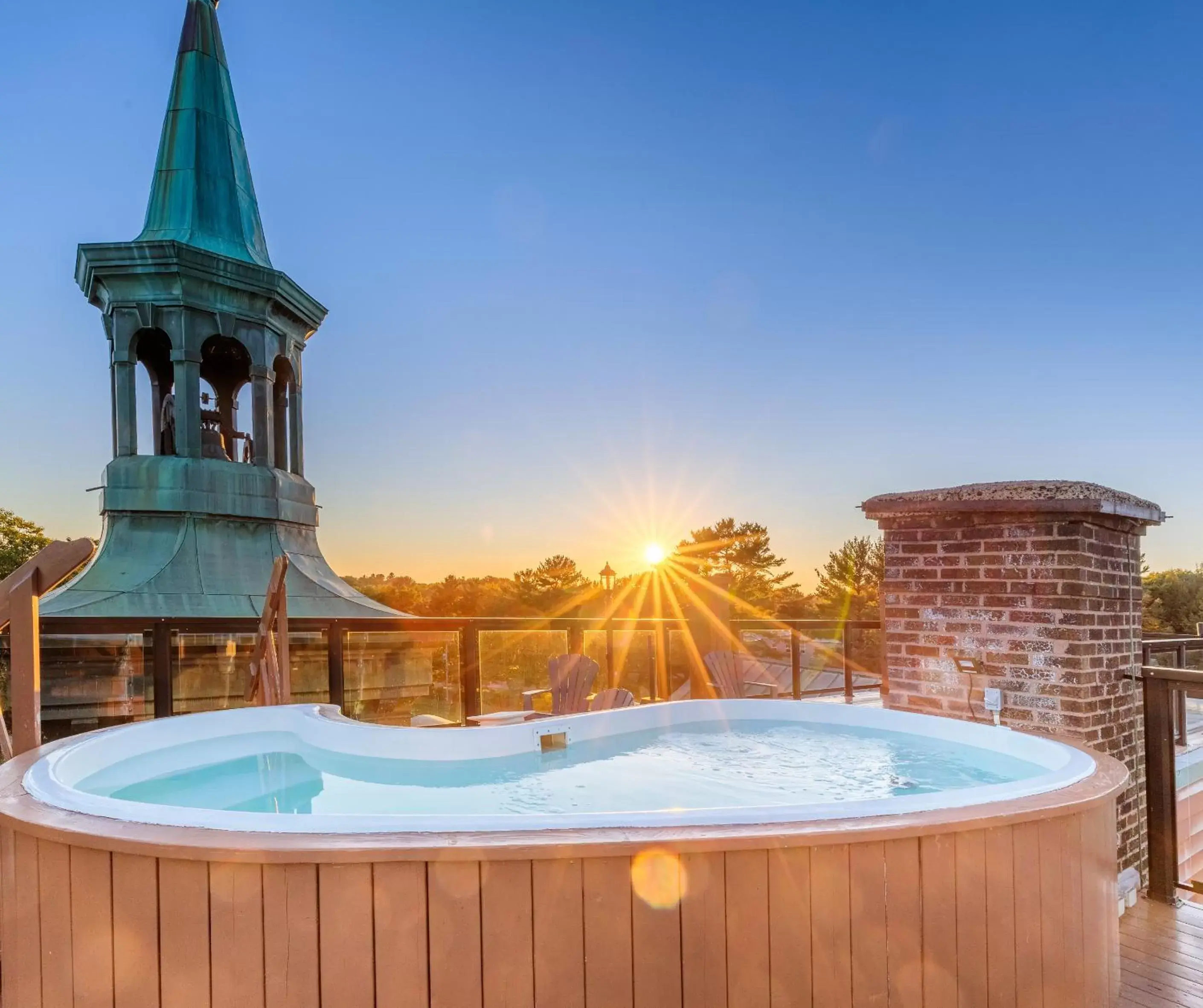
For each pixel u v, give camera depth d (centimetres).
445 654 635
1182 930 286
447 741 350
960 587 357
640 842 143
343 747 351
